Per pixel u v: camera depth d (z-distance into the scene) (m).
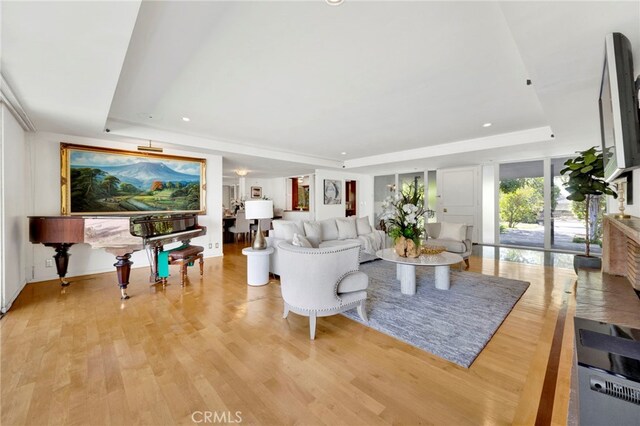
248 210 3.85
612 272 2.69
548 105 2.81
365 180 10.02
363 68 2.57
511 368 1.89
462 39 2.12
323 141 5.62
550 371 1.85
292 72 2.65
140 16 1.81
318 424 1.43
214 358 2.04
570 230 6.06
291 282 2.44
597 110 2.96
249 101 3.38
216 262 5.38
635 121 1.48
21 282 3.56
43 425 1.42
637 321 1.53
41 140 3.97
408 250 3.57
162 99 3.31
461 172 7.55
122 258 3.31
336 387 1.72
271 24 1.92
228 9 1.76
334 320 2.70
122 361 2.00
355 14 1.83
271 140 5.52
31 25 1.59
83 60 2.01
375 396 1.63
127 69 2.55
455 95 3.22
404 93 3.15
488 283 3.83
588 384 0.79
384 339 2.32
